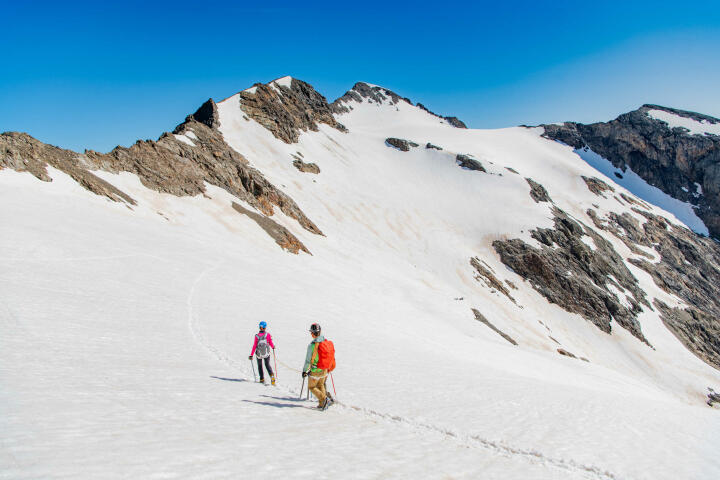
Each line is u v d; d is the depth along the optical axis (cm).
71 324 1477
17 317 1394
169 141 7019
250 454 618
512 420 1174
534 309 8719
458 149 16525
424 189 13200
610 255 11494
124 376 1018
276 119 12600
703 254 14288
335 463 646
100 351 1246
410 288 6644
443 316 5644
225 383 1181
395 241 9775
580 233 11594
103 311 1794
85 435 580
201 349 1608
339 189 11312
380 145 15988
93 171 5019
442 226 11088
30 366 941
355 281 6019
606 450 982
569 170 17338
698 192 18912
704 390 7531
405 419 1043
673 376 7812
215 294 2819
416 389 1489
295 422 884
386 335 3148
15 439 515
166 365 1249
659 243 13850
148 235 3947
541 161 18288
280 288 3756
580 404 1587
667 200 18888
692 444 1164
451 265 9100
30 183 3850
